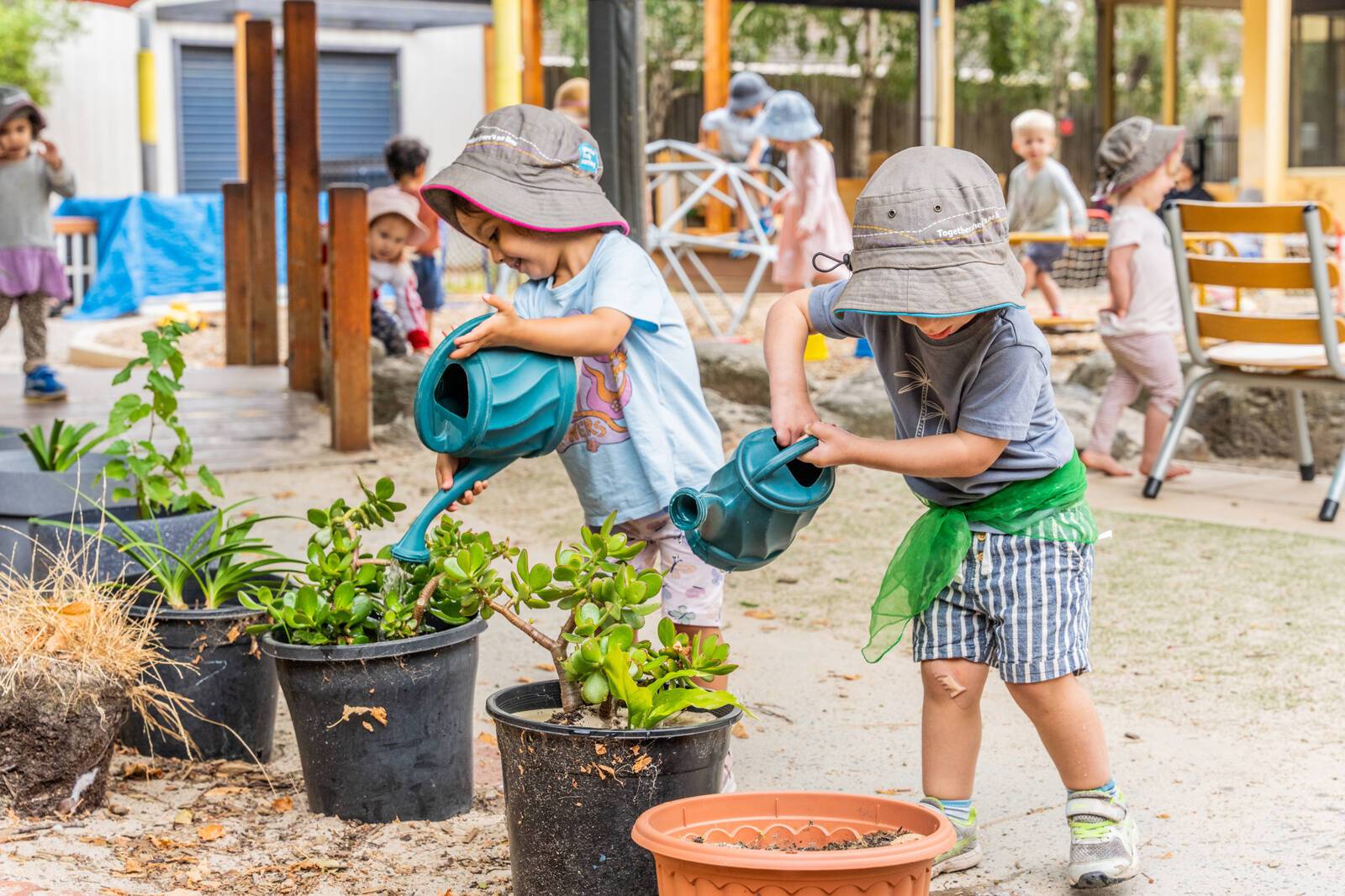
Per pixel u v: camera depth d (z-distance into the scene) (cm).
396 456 751
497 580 276
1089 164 2569
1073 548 274
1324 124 1557
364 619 302
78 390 885
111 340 1265
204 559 346
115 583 327
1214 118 2075
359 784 302
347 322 743
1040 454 272
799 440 264
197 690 339
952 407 271
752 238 1213
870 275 252
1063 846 295
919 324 260
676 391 302
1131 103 2631
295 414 824
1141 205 670
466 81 2223
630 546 271
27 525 366
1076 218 1103
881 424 757
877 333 280
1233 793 321
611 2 685
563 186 288
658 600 482
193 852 284
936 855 216
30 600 308
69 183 839
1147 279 662
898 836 230
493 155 287
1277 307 1088
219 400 855
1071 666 272
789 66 2611
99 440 374
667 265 1355
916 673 418
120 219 1540
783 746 357
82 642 302
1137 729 364
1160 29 2694
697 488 302
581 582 267
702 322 1236
